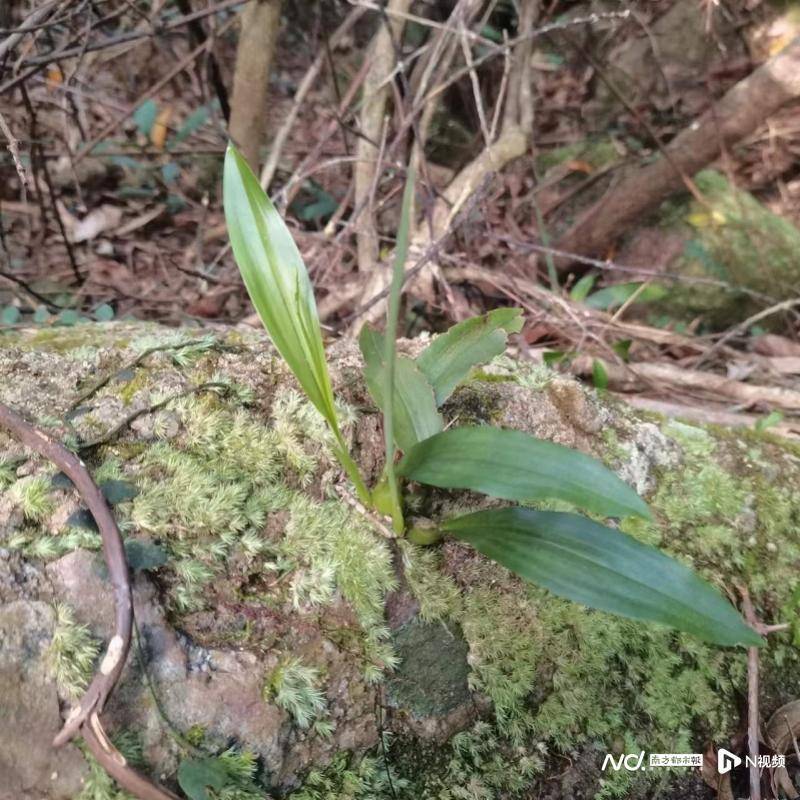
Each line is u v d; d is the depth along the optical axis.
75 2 1.08
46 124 1.41
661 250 1.47
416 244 1.05
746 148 1.84
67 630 0.46
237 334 0.64
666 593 0.46
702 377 0.98
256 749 0.49
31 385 0.56
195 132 1.54
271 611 0.51
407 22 1.24
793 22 1.78
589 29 1.69
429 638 0.54
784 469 0.67
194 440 0.55
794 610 0.62
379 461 0.57
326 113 1.60
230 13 1.59
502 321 0.57
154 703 0.48
